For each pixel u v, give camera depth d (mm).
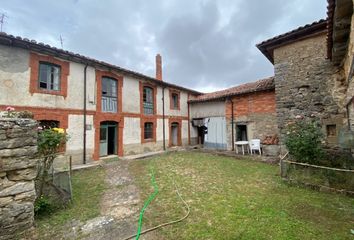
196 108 17422
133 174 8133
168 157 12039
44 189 5277
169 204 4984
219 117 15312
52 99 8914
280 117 8516
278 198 5105
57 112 9062
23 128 3867
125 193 5895
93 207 4887
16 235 3631
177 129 16906
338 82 7113
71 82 9664
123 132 12125
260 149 12180
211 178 7238
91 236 3627
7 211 3602
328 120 7285
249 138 13109
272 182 6492
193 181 6926
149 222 4090
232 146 14195
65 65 9461
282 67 8539
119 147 11852
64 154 9219
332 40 5395
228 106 14578
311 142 6484
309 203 4750
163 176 7711
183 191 5910
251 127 13000
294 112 8133
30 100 8211
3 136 3613
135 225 3988
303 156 6488
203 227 3789
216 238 3416
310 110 7734
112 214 4504
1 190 3566
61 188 5438
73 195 5723
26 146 3891
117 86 11984
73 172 8523
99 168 9297
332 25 4762
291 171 6551
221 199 5176
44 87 8812
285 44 8438
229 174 7754
